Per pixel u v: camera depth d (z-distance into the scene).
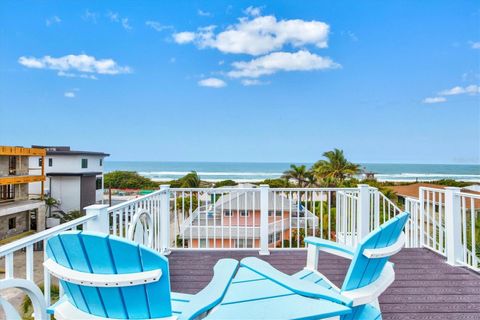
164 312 1.42
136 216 3.32
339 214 5.82
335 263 3.99
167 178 68.06
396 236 2.00
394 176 71.19
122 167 103.75
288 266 3.95
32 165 23.66
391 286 3.33
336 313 1.65
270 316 1.58
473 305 2.94
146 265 1.37
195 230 11.24
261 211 4.52
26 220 19.19
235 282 1.99
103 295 1.42
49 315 1.87
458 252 3.97
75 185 23.86
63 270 1.46
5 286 1.57
